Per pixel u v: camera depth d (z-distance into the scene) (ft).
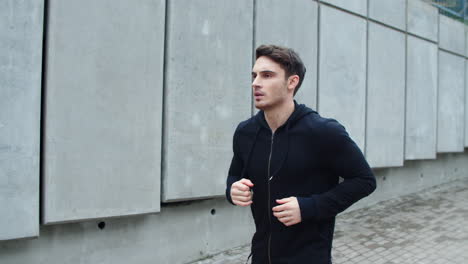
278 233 5.50
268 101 5.39
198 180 13.71
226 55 14.65
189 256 14.06
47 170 10.29
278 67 5.39
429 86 26.12
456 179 30.25
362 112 20.95
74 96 10.78
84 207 10.97
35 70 10.00
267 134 5.72
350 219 19.76
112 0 11.51
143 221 12.82
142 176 12.19
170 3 12.95
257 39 15.87
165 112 13.00
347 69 20.07
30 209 9.87
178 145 13.17
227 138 14.66
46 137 10.28
